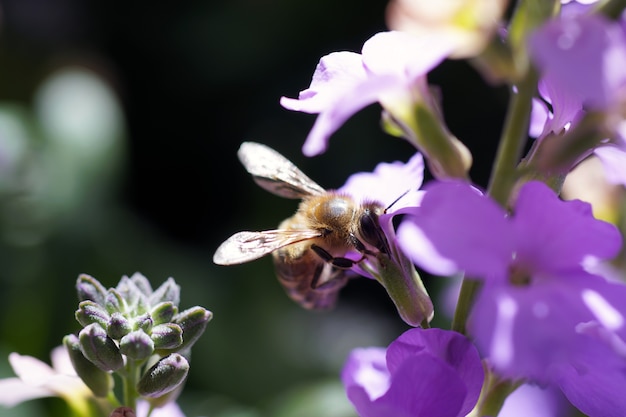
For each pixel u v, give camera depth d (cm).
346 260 14
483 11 12
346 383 13
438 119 13
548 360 11
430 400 12
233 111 33
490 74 12
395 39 12
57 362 14
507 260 12
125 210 27
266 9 32
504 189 12
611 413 12
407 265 13
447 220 12
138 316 13
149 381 13
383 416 12
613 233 12
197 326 13
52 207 25
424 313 13
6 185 25
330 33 32
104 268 25
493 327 11
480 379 12
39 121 26
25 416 20
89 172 26
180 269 25
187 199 33
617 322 12
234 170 32
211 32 33
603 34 11
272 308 25
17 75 32
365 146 30
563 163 12
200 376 23
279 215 29
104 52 33
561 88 12
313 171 30
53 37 33
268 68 32
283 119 32
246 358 24
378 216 13
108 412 13
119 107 28
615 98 12
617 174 12
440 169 13
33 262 25
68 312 23
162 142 33
